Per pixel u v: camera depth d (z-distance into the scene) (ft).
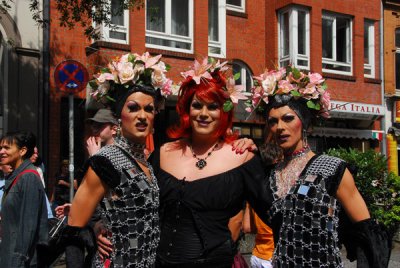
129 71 9.57
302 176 9.42
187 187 9.64
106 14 30.53
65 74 23.56
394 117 50.37
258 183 9.87
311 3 44.19
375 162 25.03
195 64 10.09
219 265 9.47
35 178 12.91
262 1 44.34
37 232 12.71
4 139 13.32
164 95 10.23
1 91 33.01
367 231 9.04
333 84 45.68
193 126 10.16
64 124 34.55
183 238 9.50
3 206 12.98
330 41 46.52
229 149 10.18
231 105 10.06
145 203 9.18
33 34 33.58
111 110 10.26
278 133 9.83
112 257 9.07
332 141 47.83
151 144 14.14
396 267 22.80
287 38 44.01
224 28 41.93
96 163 9.07
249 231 13.93
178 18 39.34
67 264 9.07
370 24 49.65
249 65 43.19
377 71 49.57
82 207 9.12
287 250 9.28
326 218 9.07
